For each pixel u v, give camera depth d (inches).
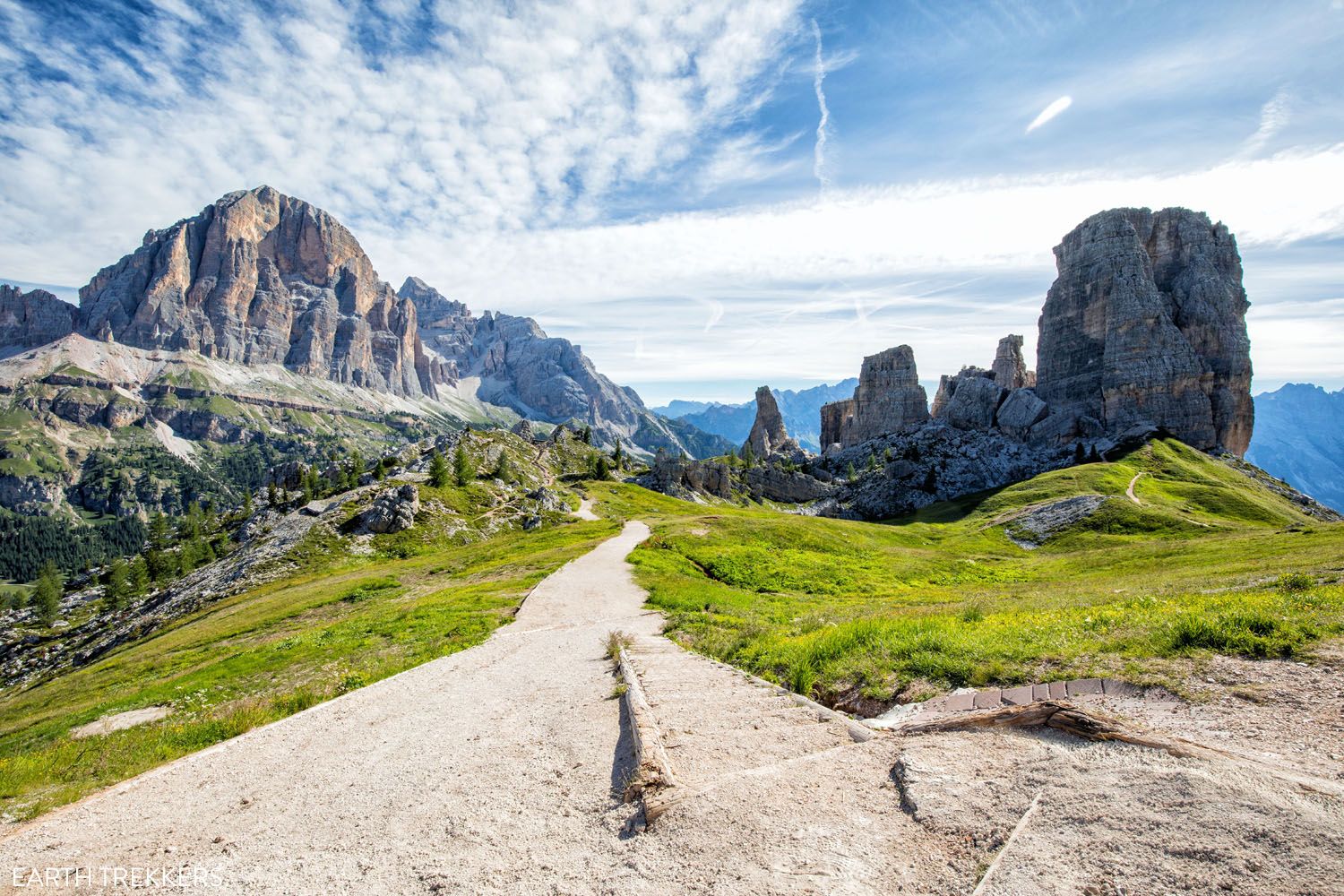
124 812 403.5
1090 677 438.0
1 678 3511.3
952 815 274.4
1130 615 578.2
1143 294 6072.8
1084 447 5777.6
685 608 1237.1
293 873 305.4
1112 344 6127.0
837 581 1962.4
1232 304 6146.7
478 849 312.3
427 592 1825.8
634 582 1633.9
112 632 3430.1
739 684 576.1
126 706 959.6
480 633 1058.1
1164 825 235.1
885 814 288.8
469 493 4463.6
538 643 925.8
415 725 546.3
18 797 474.3
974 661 514.3
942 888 232.1
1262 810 229.8
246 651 1316.4
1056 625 581.0
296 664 1039.0
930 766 322.0
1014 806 272.4
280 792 415.2
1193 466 5054.1
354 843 331.3
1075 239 6653.5
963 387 7278.5
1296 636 432.1
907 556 2650.1
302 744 518.0
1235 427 5974.4
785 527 2903.5
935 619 730.2
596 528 3294.8
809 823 287.3
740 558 2123.5
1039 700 389.4
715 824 295.4
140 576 5246.1
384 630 1211.2
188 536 6683.1
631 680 591.5
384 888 284.7
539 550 2559.1
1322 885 189.5
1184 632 475.2
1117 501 3565.5
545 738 474.6
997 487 5585.6
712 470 6417.3
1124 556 2213.3
